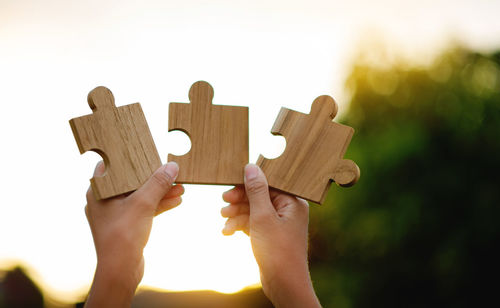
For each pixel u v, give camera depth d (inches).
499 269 78.8
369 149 91.0
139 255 25.5
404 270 83.6
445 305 80.5
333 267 89.1
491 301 78.6
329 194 90.3
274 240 25.8
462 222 82.0
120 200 26.1
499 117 84.0
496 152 82.4
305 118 27.5
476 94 87.3
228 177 26.9
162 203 27.2
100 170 26.5
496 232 79.6
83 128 26.1
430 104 89.6
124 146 26.3
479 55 90.4
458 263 79.6
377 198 87.4
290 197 27.1
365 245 86.5
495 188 81.4
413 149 86.4
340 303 87.4
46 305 120.8
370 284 85.6
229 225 29.1
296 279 25.6
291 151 27.3
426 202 84.1
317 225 91.1
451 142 85.7
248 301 80.6
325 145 27.3
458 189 83.2
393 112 92.7
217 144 27.1
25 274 123.5
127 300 25.3
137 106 26.8
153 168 26.5
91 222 26.1
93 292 24.9
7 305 119.0
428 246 83.0
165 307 78.3
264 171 27.1
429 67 93.0
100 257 25.2
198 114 27.1
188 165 26.7
